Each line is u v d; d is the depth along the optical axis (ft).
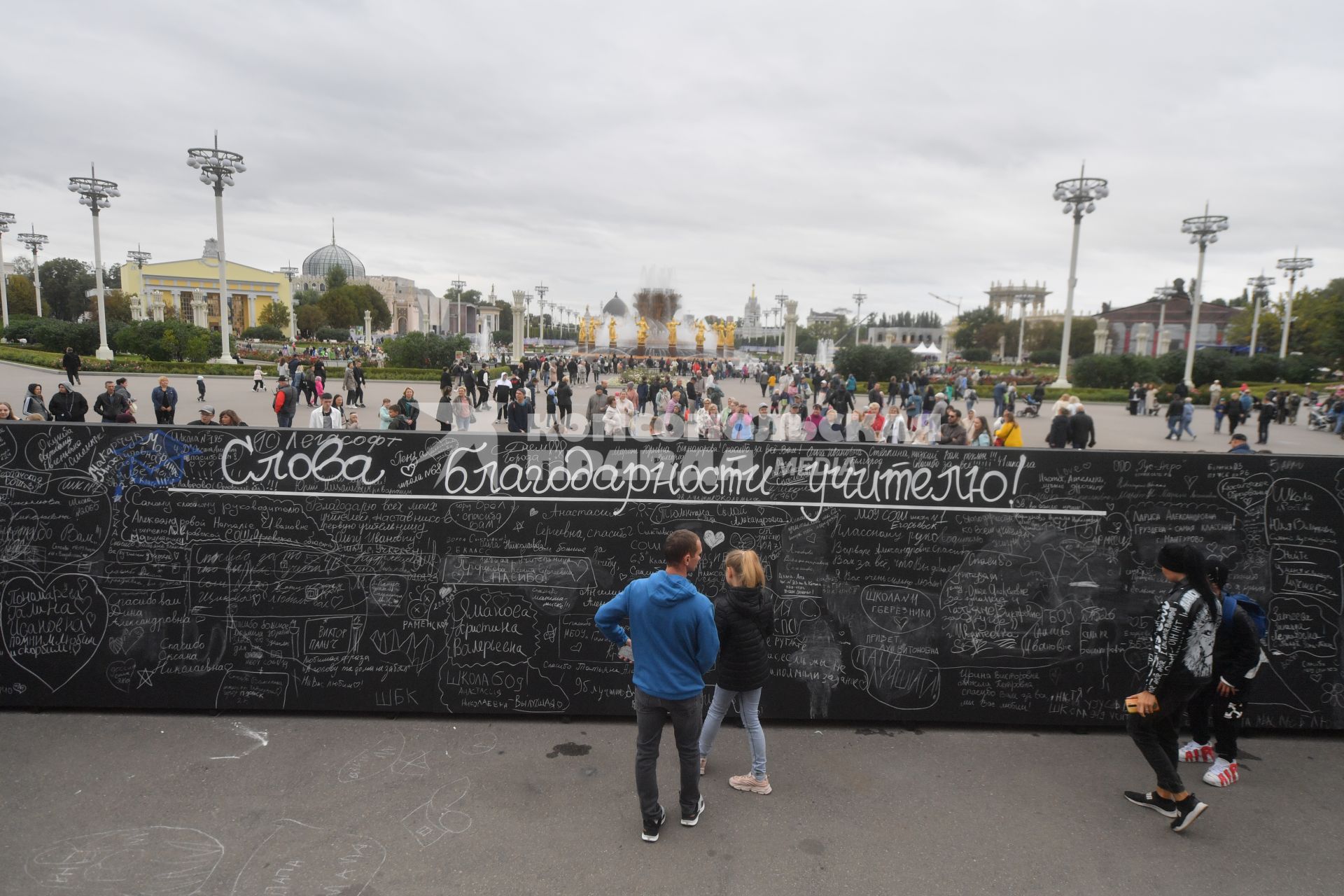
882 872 11.95
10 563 15.87
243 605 16.21
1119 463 16.43
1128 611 16.61
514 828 12.80
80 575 15.98
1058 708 16.69
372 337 312.09
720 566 16.43
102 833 12.35
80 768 14.19
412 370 138.92
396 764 14.66
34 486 15.78
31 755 14.60
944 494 16.43
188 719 16.15
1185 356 142.51
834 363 165.48
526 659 16.44
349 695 16.40
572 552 16.31
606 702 16.55
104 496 15.88
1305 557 16.57
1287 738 16.83
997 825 13.32
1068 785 14.67
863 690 16.62
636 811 13.43
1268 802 14.32
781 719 16.76
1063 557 16.52
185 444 15.84
